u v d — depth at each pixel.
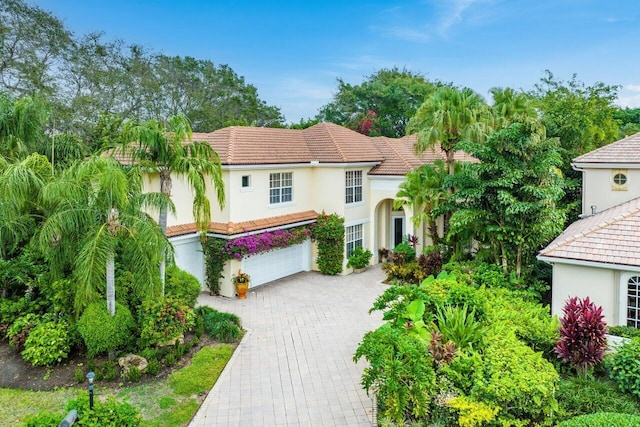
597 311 12.46
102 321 13.88
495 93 25.64
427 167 24.06
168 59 66.75
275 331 18.02
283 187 26.06
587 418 8.92
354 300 22.23
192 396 12.86
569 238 15.15
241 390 13.29
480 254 21.22
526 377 10.33
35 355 13.82
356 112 66.56
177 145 16.33
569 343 12.50
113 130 33.31
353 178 27.88
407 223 27.83
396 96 63.53
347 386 13.54
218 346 16.22
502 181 17.84
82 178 13.70
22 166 13.52
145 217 14.72
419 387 10.13
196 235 22.91
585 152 31.58
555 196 17.36
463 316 13.17
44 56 42.94
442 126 22.12
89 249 13.07
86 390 12.85
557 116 33.31
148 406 12.20
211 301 22.06
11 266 16.27
